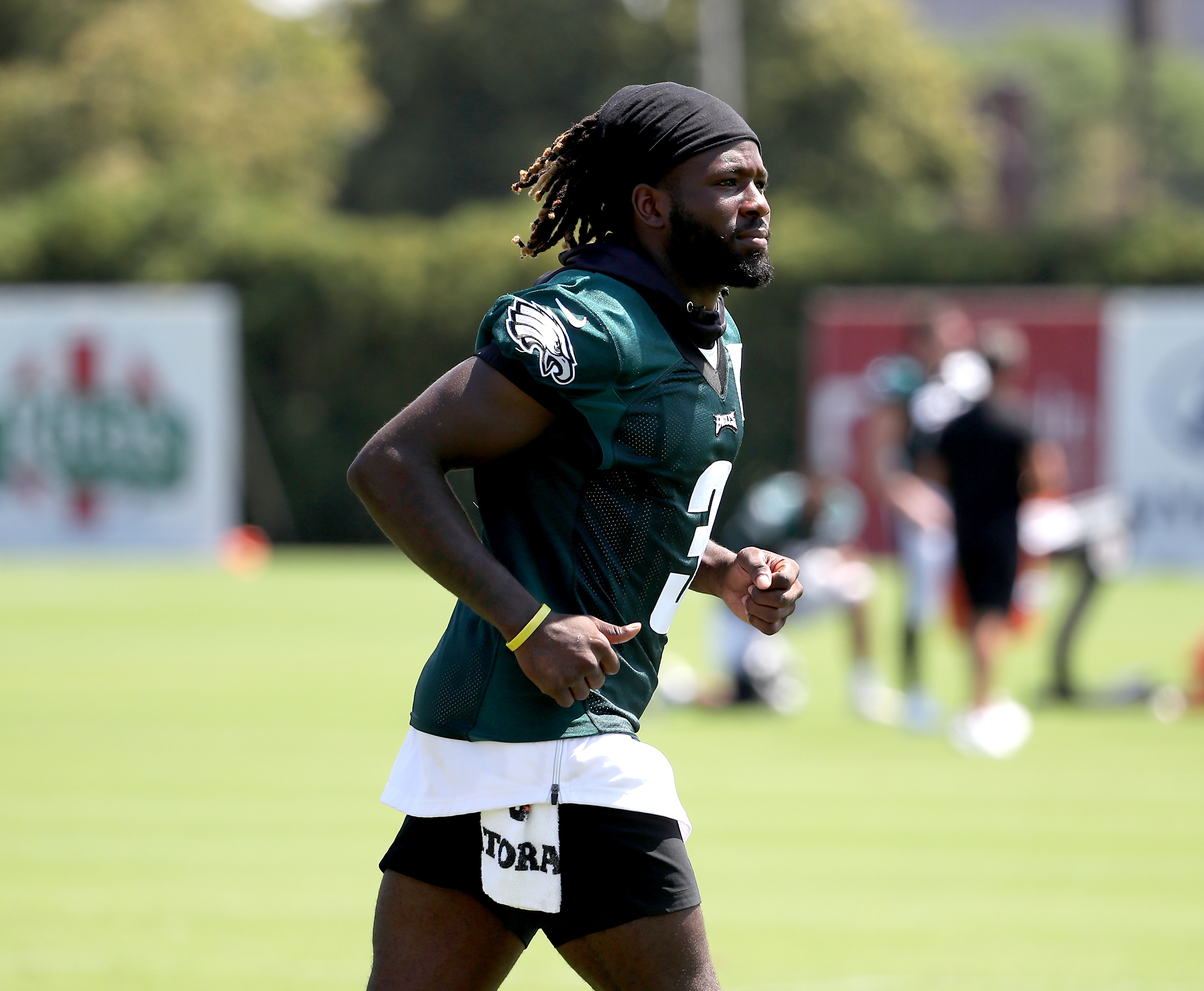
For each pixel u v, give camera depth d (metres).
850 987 19.08
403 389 98.25
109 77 148.50
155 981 19.11
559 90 168.38
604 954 11.41
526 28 164.88
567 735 11.37
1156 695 41.22
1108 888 24.03
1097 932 21.58
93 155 147.12
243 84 160.00
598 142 11.72
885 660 51.31
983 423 34.75
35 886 23.67
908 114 165.75
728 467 11.94
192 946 20.62
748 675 40.91
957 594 36.94
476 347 11.34
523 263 97.06
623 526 11.39
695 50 163.38
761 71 159.50
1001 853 26.19
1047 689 43.41
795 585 12.55
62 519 82.19
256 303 98.06
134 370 81.69
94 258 99.50
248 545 83.56
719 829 27.81
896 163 164.62
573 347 10.95
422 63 168.12
